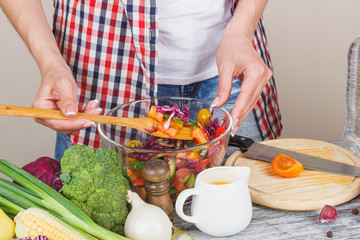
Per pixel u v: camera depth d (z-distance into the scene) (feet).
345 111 9.20
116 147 3.16
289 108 9.35
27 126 9.11
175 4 4.49
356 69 4.09
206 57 4.84
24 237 2.71
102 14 4.64
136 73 4.76
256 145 4.07
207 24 4.67
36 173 3.20
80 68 4.90
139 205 2.88
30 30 4.11
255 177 3.71
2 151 9.16
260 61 3.98
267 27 8.97
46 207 2.82
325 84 9.14
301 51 9.04
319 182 3.58
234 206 3.00
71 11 4.80
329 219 3.16
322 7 8.75
